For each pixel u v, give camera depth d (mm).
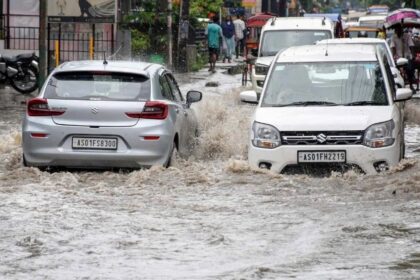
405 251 16047
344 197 21031
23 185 22594
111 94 24625
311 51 27375
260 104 25516
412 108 43125
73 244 16672
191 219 18938
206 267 15047
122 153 24172
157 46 73750
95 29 60469
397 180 22594
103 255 15898
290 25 52250
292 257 15672
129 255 15898
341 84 25719
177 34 79188
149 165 24406
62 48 60062
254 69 50906
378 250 16125
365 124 23656
